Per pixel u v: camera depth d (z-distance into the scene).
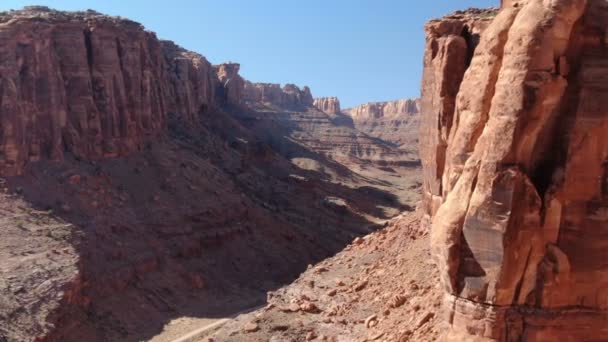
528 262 15.77
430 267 27.97
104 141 70.00
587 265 15.71
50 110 63.25
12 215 53.91
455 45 26.69
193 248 65.44
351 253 40.03
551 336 15.76
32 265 47.06
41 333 39.78
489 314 16.00
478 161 16.34
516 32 15.75
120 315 49.59
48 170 61.53
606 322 15.76
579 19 15.59
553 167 15.79
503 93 15.83
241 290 63.59
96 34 70.62
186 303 56.50
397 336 23.12
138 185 69.81
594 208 15.58
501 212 15.59
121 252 56.72
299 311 31.36
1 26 60.62
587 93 15.39
